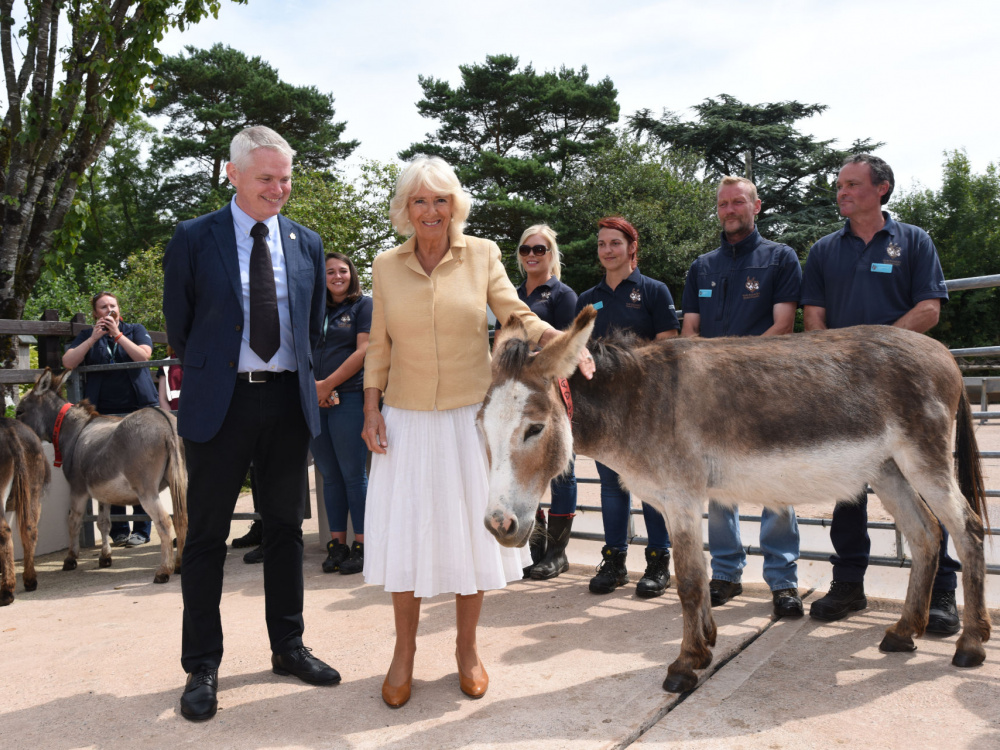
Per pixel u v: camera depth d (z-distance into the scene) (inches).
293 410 122.3
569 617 152.2
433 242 111.9
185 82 1421.0
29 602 187.6
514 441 98.3
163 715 111.8
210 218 119.0
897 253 141.2
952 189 1328.7
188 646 116.0
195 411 114.0
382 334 116.2
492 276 117.7
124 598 185.9
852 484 120.9
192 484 116.4
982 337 987.9
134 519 255.0
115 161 1551.4
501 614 155.6
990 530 134.8
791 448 118.1
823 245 151.9
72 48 318.3
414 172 107.2
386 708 110.5
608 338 126.6
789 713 103.7
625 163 1259.8
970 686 110.0
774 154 1423.5
